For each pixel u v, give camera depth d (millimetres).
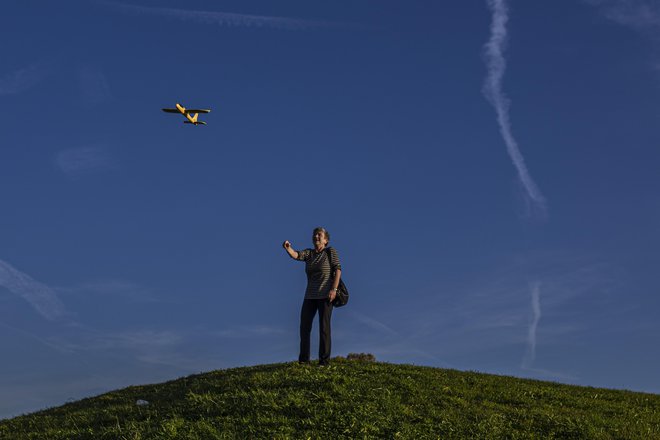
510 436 12781
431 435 12328
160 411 14242
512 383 17812
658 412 16375
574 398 16625
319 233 16719
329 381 14945
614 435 13398
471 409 14070
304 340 16875
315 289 16656
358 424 12461
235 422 12789
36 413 17531
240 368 18859
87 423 14320
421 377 16656
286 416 12953
